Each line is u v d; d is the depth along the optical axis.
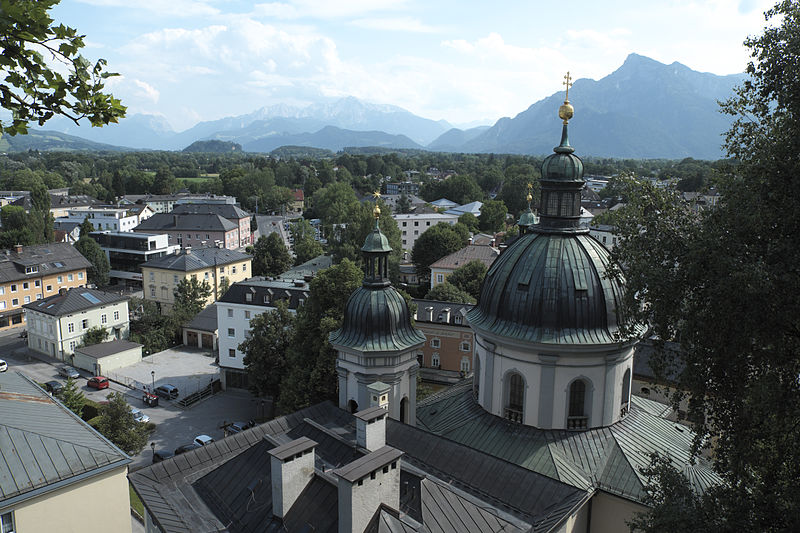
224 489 30.28
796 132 20.58
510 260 39.06
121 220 199.88
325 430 34.19
